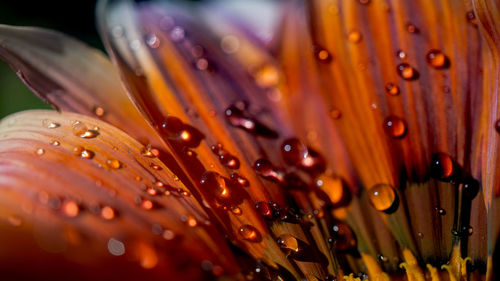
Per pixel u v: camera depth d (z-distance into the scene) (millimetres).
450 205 100
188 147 100
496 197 97
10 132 96
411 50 103
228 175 99
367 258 100
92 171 92
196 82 105
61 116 97
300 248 98
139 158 95
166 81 104
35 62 101
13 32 101
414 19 103
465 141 100
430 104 102
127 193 92
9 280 85
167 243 91
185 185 96
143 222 91
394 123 102
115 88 102
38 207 89
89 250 88
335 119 105
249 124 103
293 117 105
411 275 99
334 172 103
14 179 90
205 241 93
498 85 97
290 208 100
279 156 102
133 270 89
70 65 102
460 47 101
